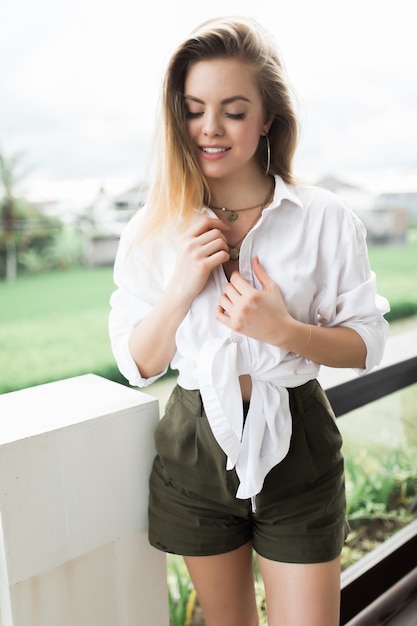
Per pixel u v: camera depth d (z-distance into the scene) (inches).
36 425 37.8
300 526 39.1
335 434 40.3
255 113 36.2
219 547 41.3
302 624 39.5
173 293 37.5
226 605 43.6
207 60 34.6
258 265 37.2
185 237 37.3
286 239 37.8
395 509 77.0
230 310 36.0
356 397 61.4
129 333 42.4
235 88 34.6
